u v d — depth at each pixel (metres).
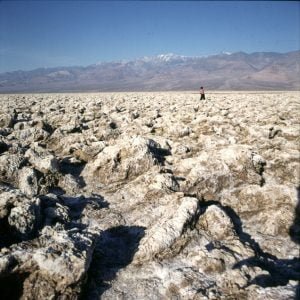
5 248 7.24
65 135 20.16
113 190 13.21
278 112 32.19
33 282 6.76
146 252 8.61
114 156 14.53
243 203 11.95
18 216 8.89
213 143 17.75
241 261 8.55
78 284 6.93
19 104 43.47
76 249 7.18
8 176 13.33
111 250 9.21
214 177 12.66
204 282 7.80
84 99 61.69
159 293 7.57
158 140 18.00
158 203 11.61
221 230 9.69
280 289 7.44
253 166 13.62
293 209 11.20
